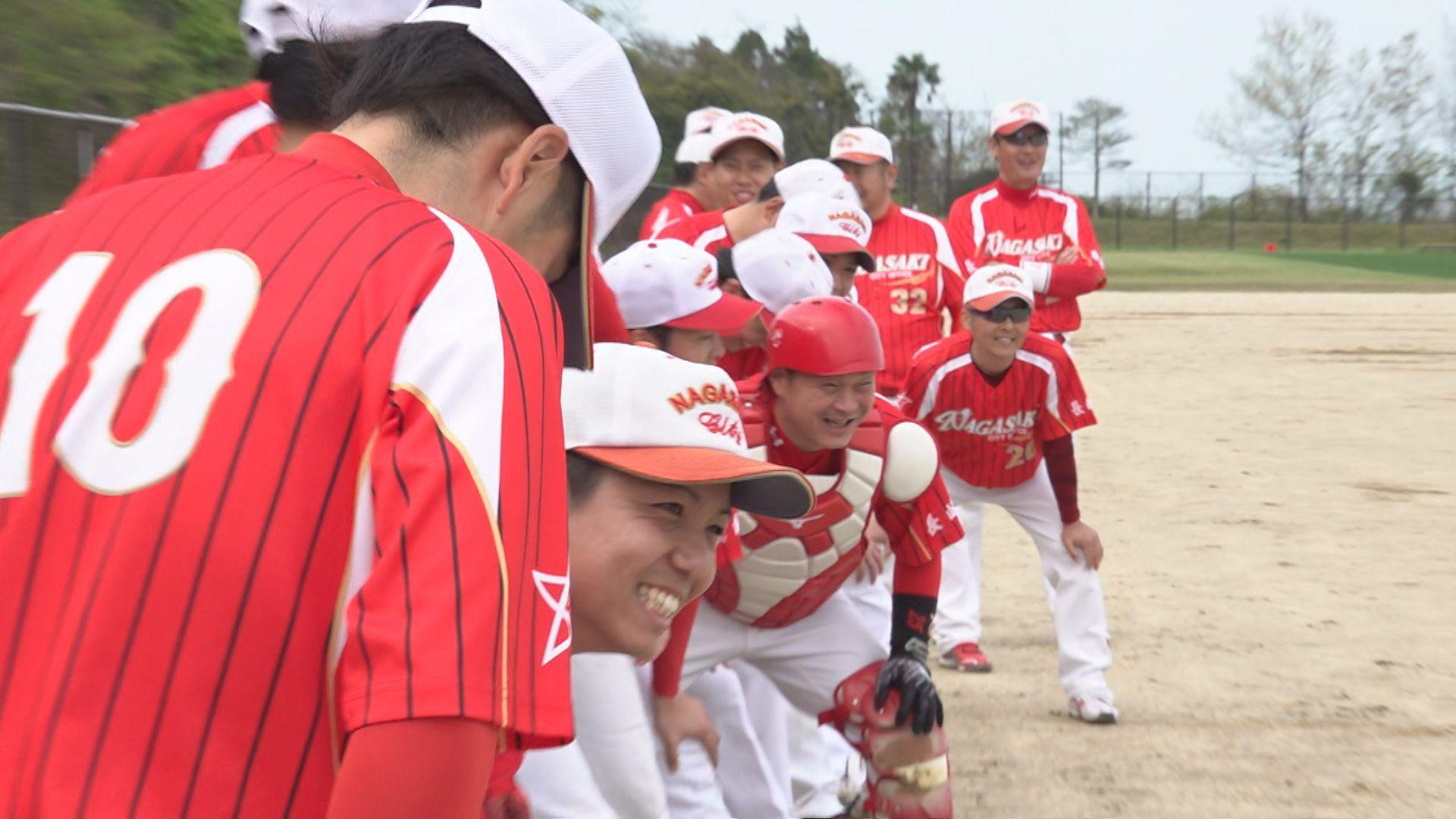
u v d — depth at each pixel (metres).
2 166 8.13
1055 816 4.34
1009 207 8.10
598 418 2.13
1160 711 5.46
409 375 1.28
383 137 1.53
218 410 1.27
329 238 1.36
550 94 1.54
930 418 5.60
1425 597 7.26
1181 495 10.10
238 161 1.51
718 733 3.73
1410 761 4.89
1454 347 21.61
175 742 1.22
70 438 1.30
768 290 4.51
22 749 1.24
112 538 1.25
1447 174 66.25
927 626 3.68
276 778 1.24
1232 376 18.08
